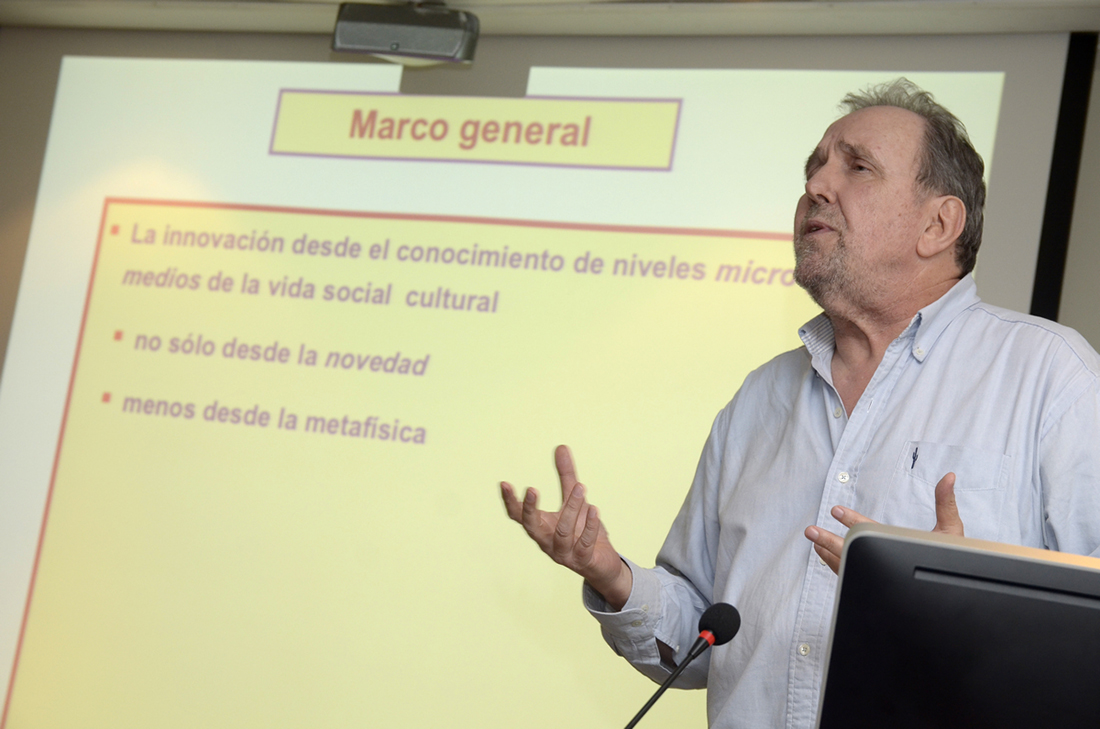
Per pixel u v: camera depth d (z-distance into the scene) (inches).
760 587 51.2
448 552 110.3
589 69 117.5
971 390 49.6
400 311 117.7
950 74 105.5
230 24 129.3
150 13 129.6
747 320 106.6
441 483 112.2
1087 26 101.2
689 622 56.9
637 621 53.9
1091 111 111.7
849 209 52.9
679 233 110.5
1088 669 26.7
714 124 111.9
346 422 116.6
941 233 53.0
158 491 121.3
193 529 119.0
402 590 110.7
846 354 54.9
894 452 49.6
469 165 119.0
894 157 53.3
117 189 131.2
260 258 124.1
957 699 27.2
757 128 110.6
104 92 134.1
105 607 119.8
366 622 111.1
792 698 48.2
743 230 108.7
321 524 115.0
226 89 129.8
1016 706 26.9
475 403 113.0
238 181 127.0
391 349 117.0
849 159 55.0
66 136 134.1
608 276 111.7
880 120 54.9
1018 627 27.1
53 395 127.3
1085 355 47.7
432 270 117.7
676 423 106.3
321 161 124.4
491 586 108.2
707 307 108.0
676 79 114.3
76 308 129.1
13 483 125.9
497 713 105.1
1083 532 45.3
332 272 121.1
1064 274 103.0
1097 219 110.0
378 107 123.7
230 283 124.5
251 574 116.0
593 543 49.8
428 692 107.5
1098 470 45.1
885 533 28.1
